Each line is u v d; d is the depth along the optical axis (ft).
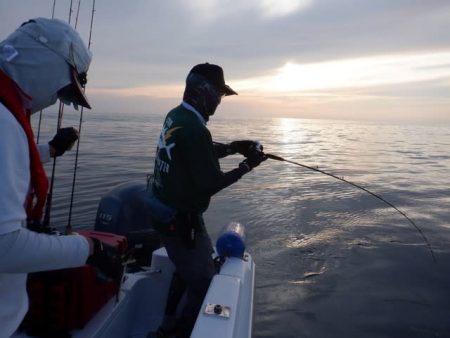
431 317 12.01
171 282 7.92
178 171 6.69
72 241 3.60
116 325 6.74
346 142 102.73
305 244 18.56
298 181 36.55
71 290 5.65
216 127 183.93
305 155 66.03
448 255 17.10
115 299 6.93
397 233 20.26
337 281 14.55
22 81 3.34
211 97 6.87
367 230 20.77
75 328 5.83
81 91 3.81
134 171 36.76
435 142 109.09
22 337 5.59
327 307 12.62
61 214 21.90
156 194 7.09
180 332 7.25
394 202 27.86
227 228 8.75
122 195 11.41
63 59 3.53
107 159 44.98
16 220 2.94
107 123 158.81
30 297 5.51
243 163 7.50
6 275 3.52
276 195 29.55
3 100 3.15
